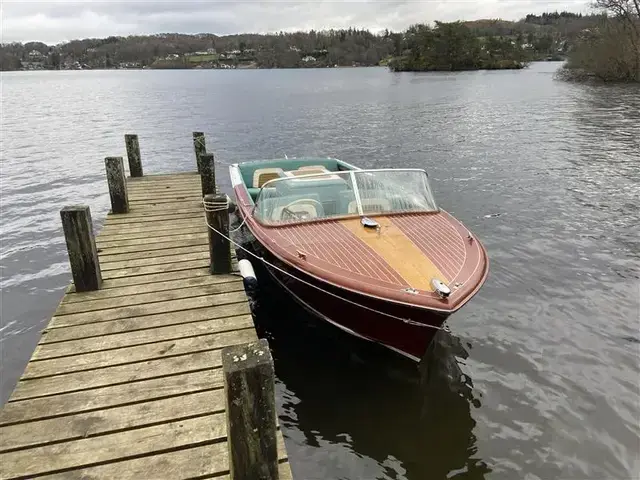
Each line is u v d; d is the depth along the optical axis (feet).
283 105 128.57
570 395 17.28
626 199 38.65
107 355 14.70
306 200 21.86
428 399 17.37
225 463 10.77
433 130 78.89
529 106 105.70
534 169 49.62
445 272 17.69
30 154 65.05
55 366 14.17
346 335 20.07
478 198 40.34
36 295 27.07
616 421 16.07
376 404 17.21
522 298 23.85
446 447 15.30
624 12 144.15
